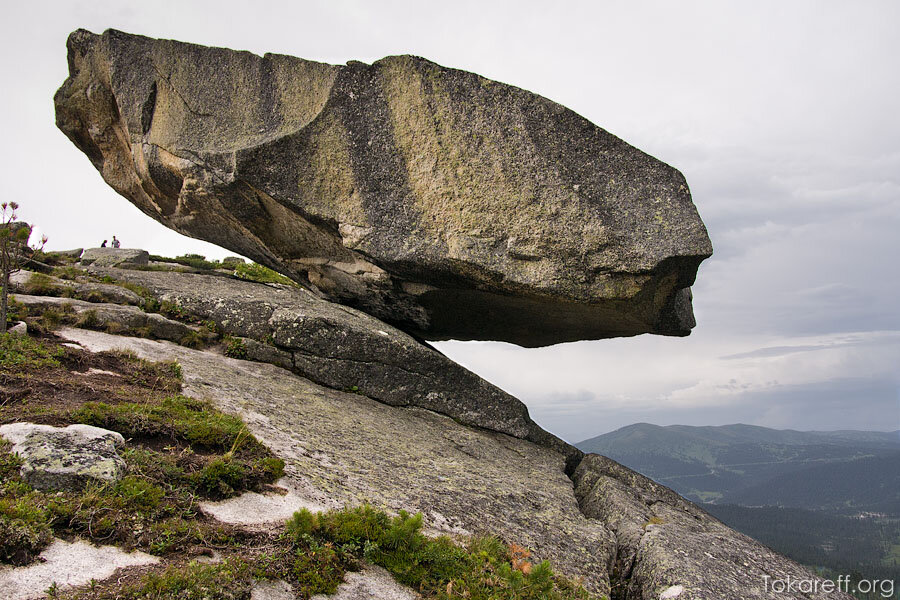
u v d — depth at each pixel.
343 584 6.23
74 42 18.25
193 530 6.20
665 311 16.61
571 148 15.27
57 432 6.87
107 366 10.94
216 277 19.89
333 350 15.66
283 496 7.69
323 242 17.72
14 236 11.23
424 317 19.39
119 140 19.25
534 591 7.20
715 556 9.98
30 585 4.88
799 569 10.56
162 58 17.45
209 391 11.21
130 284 16.64
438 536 8.24
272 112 16.69
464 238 15.45
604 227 14.73
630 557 10.06
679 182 14.97
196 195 17.31
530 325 18.73
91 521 5.84
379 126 16.17
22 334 11.30
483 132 15.58
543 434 18.05
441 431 14.95
